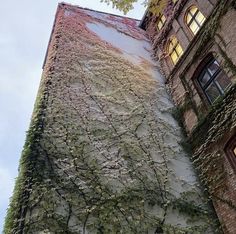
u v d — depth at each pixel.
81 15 13.63
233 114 8.09
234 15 9.16
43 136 7.51
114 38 13.47
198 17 11.57
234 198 7.42
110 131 8.57
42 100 8.40
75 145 7.69
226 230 7.33
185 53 11.34
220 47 9.53
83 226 6.35
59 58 10.12
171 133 9.73
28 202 6.29
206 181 8.34
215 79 9.72
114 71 10.98
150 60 13.39
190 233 7.18
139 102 10.25
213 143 8.56
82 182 7.01
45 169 6.91
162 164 8.51
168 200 7.63
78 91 9.28
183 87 10.90
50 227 6.08
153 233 6.86
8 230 5.95
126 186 7.45
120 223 6.70
